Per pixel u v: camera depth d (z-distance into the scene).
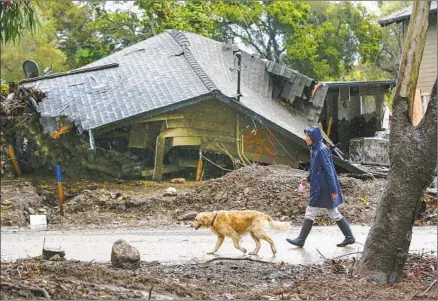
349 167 22.06
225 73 25.27
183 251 11.09
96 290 6.51
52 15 36.44
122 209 16.81
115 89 23.09
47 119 21.77
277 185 16.81
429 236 13.06
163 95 22.33
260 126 23.03
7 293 5.85
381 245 7.85
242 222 10.60
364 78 40.28
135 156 22.36
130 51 26.27
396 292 7.27
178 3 30.98
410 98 7.81
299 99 26.48
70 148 22.14
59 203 16.61
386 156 24.69
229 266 9.35
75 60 35.16
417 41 7.76
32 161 22.39
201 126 22.47
